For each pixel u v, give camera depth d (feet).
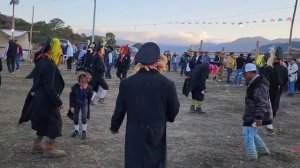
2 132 27.61
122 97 14.99
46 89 21.06
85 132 27.02
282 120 40.27
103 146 25.61
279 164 24.08
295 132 34.09
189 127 33.37
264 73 33.17
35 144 22.98
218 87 71.97
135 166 14.49
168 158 24.00
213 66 85.97
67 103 41.75
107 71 74.90
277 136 32.07
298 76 67.82
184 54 92.68
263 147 25.40
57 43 21.52
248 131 24.47
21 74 69.82
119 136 28.40
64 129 29.43
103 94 42.86
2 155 22.57
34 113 21.65
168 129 32.09
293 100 59.26
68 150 24.26
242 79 83.61
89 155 23.57
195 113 40.73
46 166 21.18
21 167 20.83
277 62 33.78
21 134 27.22
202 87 40.42
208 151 25.93
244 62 76.18
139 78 14.83
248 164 23.70
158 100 14.69
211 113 41.60
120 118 15.37
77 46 104.42
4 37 139.85
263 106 23.45
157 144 14.78
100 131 29.66
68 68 89.51
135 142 14.56
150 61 14.80
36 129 22.17
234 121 37.52
